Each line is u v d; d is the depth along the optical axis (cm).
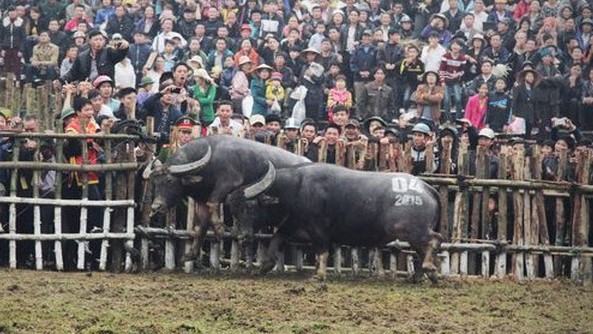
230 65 5181
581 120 5344
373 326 2945
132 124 3769
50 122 4162
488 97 5172
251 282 3503
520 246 3866
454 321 3056
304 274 3728
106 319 2897
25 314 2916
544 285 3731
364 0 5922
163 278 3553
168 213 3738
